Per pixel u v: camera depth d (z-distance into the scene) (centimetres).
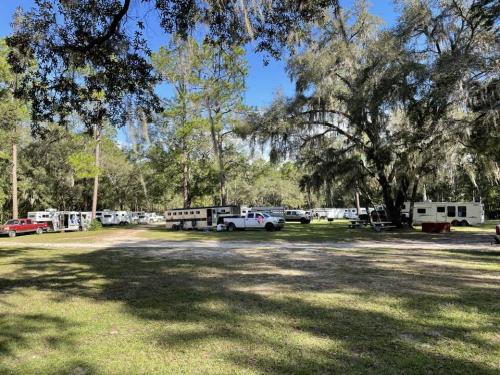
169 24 898
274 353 466
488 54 1878
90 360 453
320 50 2597
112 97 1111
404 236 2414
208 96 3678
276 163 2992
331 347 482
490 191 4897
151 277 1027
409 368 419
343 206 8500
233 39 898
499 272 1015
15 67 1023
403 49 2422
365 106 2489
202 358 454
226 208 3675
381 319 598
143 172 5284
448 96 1928
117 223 5709
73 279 1012
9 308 702
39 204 5066
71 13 929
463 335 521
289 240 2239
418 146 2277
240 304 707
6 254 1681
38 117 1068
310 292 796
